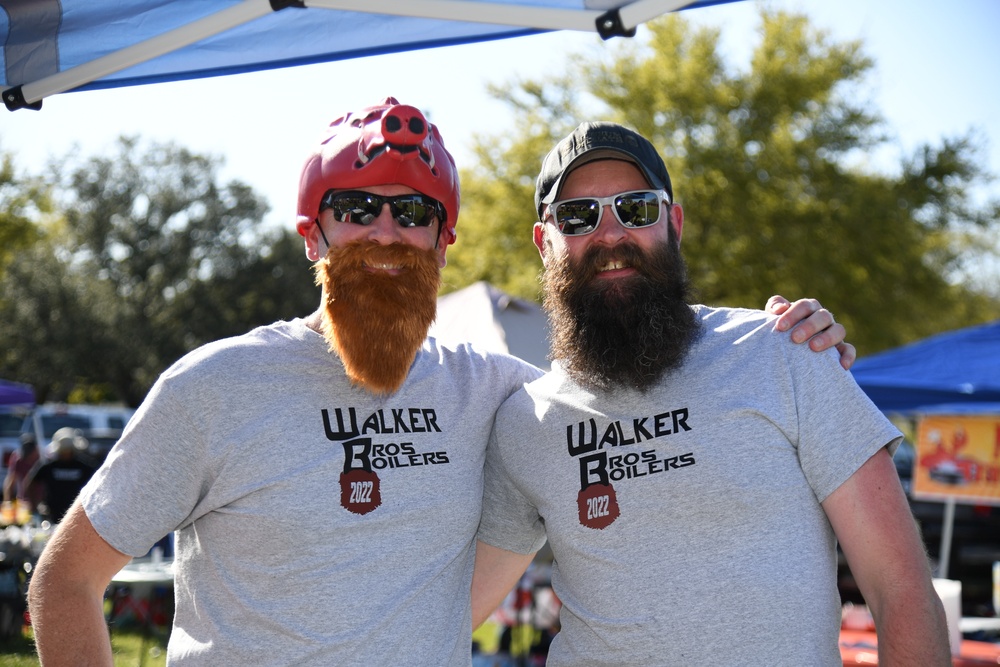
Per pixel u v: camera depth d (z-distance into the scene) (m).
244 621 2.00
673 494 2.05
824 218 18.61
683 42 19.59
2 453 17.42
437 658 2.05
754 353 2.13
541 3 1.95
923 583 1.92
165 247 36.03
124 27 2.20
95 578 2.00
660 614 2.01
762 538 2.00
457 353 2.40
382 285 2.12
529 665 6.70
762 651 1.95
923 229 20.00
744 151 18.69
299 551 2.00
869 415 2.02
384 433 2.11
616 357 2.13
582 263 2.25
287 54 2.36
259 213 38.09
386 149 2.11
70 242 36.06
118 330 34.16
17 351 33.12
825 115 19.56
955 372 6.58
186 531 2.13
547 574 6.93
